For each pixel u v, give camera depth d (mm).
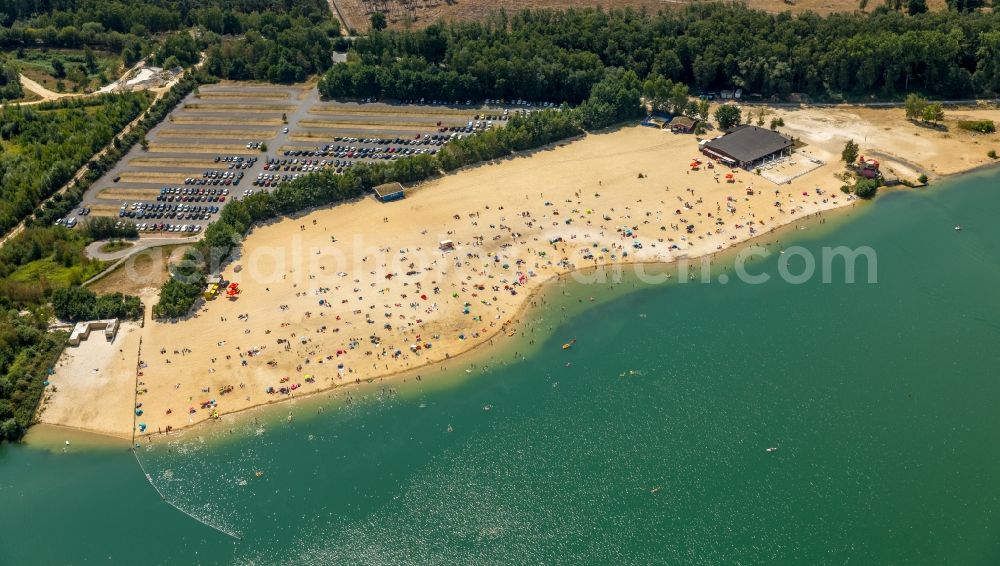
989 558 148375
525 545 158125
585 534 159125
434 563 156125
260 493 172750
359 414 191000
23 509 173000
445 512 165875
